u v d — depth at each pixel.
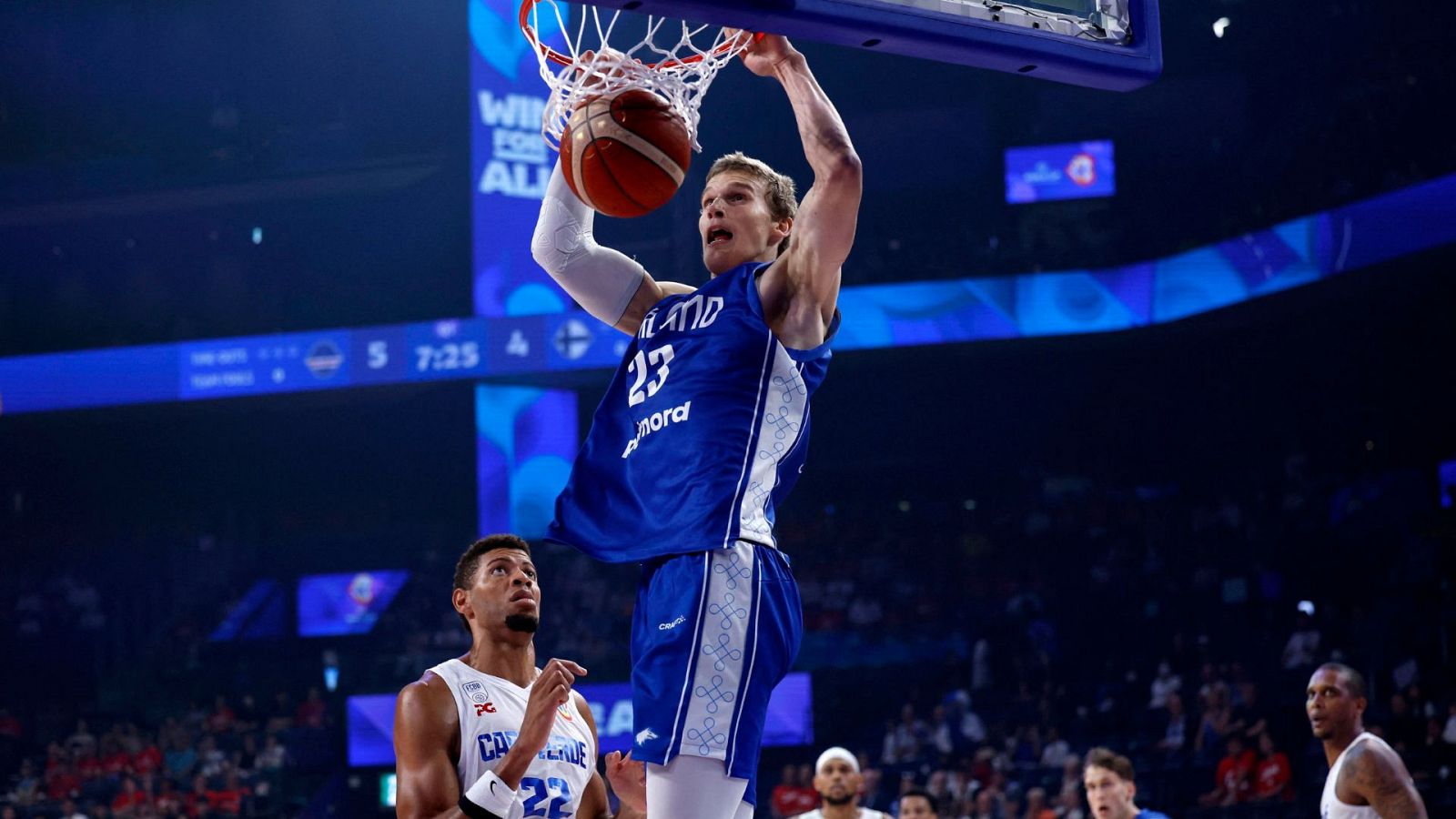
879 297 19.08
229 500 22.77
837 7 2.38
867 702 16.52
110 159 21.12
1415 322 17.56
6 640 20.53
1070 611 17.53
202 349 20.20
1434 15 16.81
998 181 20.23
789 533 20.52
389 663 17.14
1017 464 20.86
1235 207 18.69
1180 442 19.89
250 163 21.00
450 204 21.84
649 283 2.89
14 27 21.62
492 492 19.12
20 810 16.11
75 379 20.41
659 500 2.41
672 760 2.25
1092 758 6.88
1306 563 17.00
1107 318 18.39
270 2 21.39
